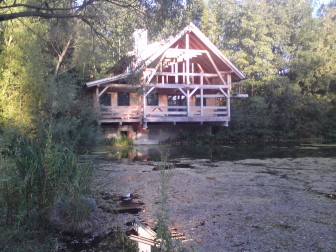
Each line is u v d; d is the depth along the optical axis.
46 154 5.86
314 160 15.38
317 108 31.62
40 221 5.71
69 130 14.73
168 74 22.73
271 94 31.23
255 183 10.08
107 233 5.82
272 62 32.50
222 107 24.44
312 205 7.52
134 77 11.41
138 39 10.83
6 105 13.15
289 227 6.07
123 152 19.11
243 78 24.58
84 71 23.77
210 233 5.79
